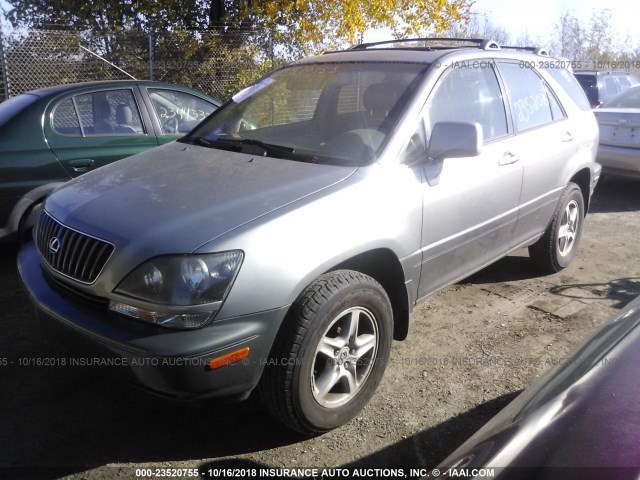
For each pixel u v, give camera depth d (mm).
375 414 3186
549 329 4191
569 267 5434
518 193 4219
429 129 3498
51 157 5020
